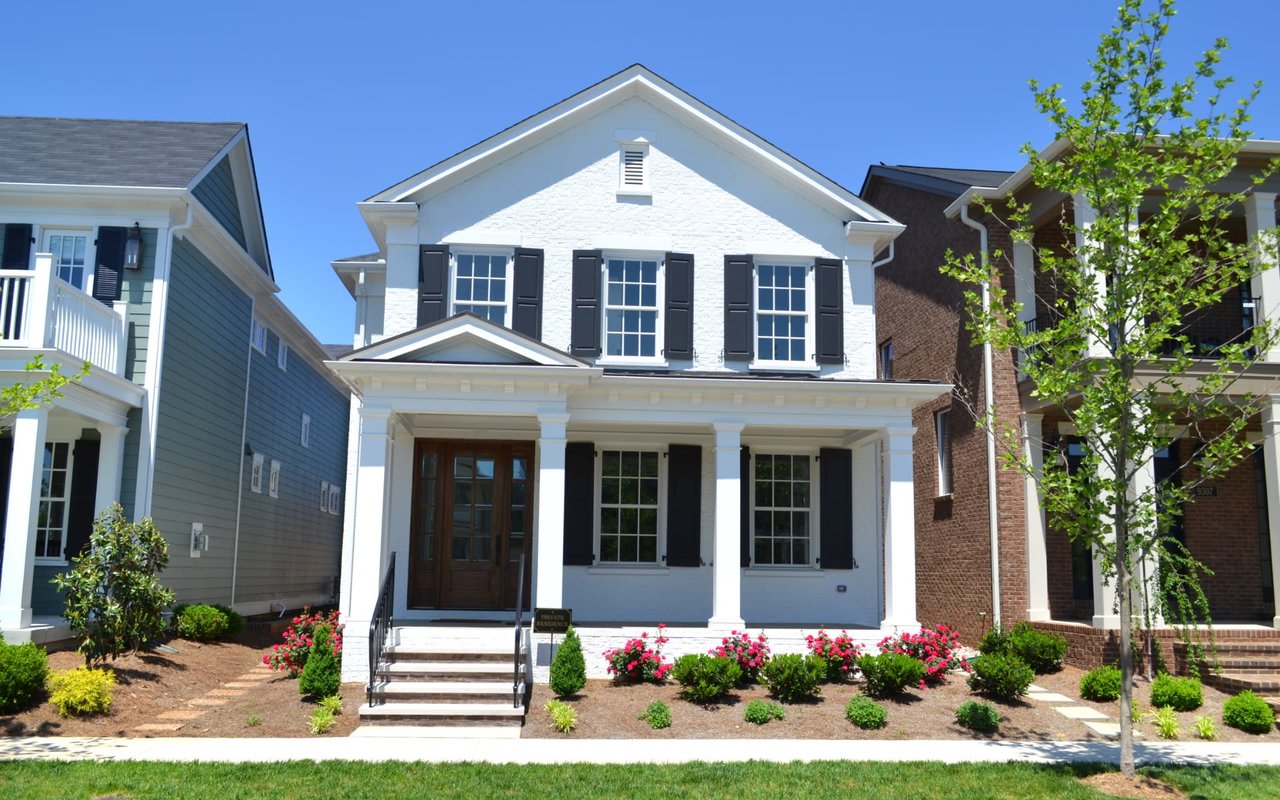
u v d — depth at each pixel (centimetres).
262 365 2297
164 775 931
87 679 1188
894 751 1102
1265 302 1598
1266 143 1573
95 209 1684
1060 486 1044
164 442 1689
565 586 1672
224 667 1545
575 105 1714
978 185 1877
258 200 2125
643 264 1722
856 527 1753
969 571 1828
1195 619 1589
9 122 1942
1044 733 1213
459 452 1706
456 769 981
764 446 1762
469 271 1684
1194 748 1152
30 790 870
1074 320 1032
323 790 896
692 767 1005
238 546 2125
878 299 2378
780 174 1752
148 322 1664
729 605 1490
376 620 1273
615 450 1736
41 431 1393
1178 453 1877
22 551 1354
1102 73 1031
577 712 1252
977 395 1808
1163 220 1012
